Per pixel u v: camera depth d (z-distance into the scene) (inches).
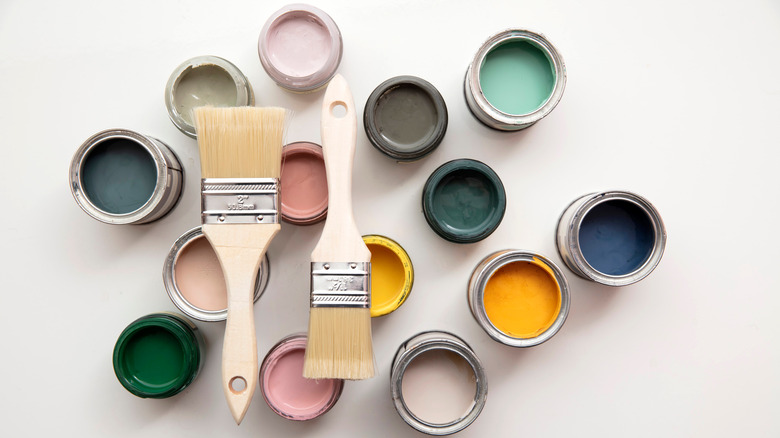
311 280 41.2
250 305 41.2
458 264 49.6
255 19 49.7
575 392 50.0
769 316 50.8
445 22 49.8
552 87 47.1
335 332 40.4
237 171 41.5
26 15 49.6
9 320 49.5
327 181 42.7
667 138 50.8
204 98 47.1
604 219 47.9
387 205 49.4
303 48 46.9
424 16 49.7
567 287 45.5
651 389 50.3
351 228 41.5
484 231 45.8
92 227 49.6
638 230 47.6
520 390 49.8
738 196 50.4
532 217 49.9
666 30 50.8
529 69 47.8
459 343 45.2
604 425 49.9
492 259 45.6
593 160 50.4
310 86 46.5
